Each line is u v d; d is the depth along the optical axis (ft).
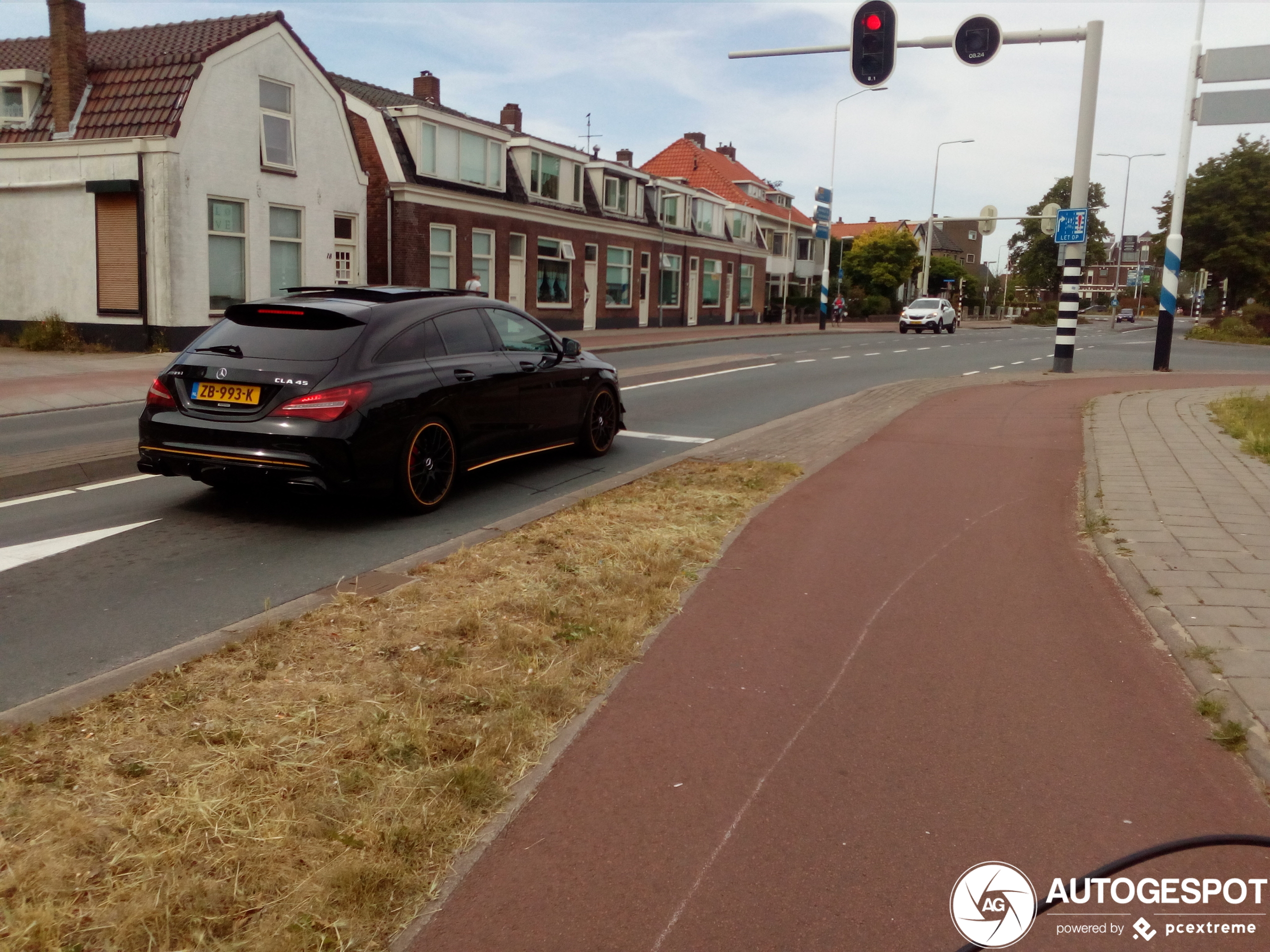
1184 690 13.42
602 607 15.99
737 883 9.06
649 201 130.31
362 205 80.38
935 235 307.58
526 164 101.71
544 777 10.80
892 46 49.85
